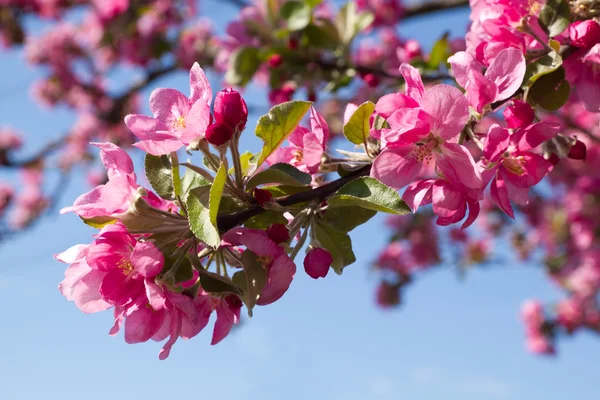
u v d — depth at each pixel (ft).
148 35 6.96
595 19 2.50
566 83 2.41
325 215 2.30
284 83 3.85
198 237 2.16
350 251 2.35
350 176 2.32
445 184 2.25
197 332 2.22
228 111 2.24
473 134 2.29
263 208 2.25
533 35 2.47
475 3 2.54
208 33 6.73
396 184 2.25
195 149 2.25
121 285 2.18
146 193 2.24
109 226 2.19
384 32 4.77
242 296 2.20
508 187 2.34
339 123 5.53
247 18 4.16
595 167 6.65
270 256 2.22
